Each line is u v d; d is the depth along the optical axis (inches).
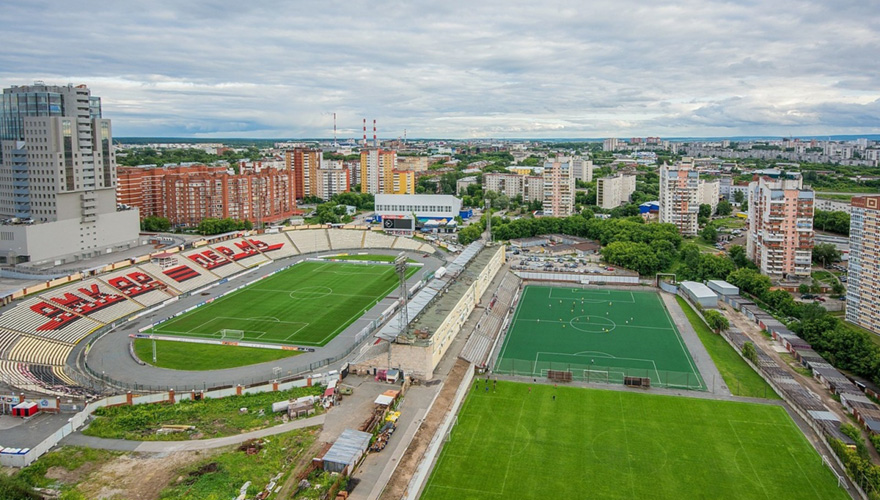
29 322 7805.1
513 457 5073.8
